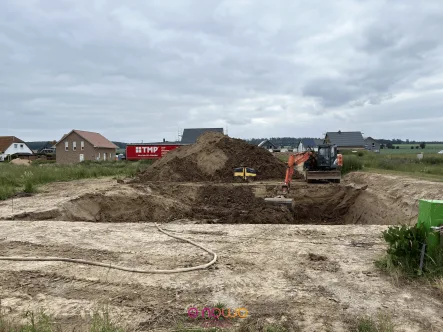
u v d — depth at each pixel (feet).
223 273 18.56
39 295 15.85
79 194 45.21
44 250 22.44
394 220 42.42
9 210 36.58
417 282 17.08
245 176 68.54
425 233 18.30
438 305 14.84
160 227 29.48
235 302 15.17
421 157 92.22
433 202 18.72
